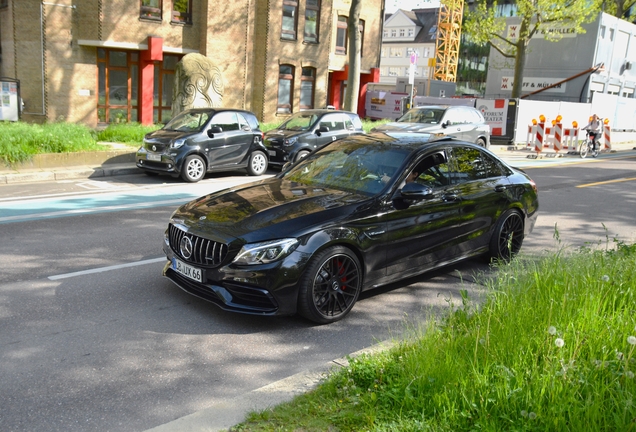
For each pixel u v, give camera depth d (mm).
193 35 24609
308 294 5094
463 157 6883
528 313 4426
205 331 5074
